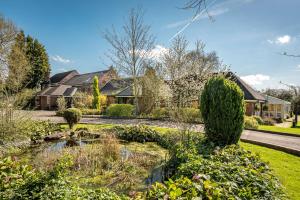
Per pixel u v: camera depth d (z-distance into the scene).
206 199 2.49
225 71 18.33
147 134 9.80
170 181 2.86
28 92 9.62
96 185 4.77
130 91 24.95
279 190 3.09
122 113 19.69
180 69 19.39
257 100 19.03
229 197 2.52
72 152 6.98
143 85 20.36
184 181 2.76
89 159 6.23
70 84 37.41
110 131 10.61
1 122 7.66
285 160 6.09
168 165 5.51
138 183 4.93
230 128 5.95
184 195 2.49
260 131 12.41
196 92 13.43
